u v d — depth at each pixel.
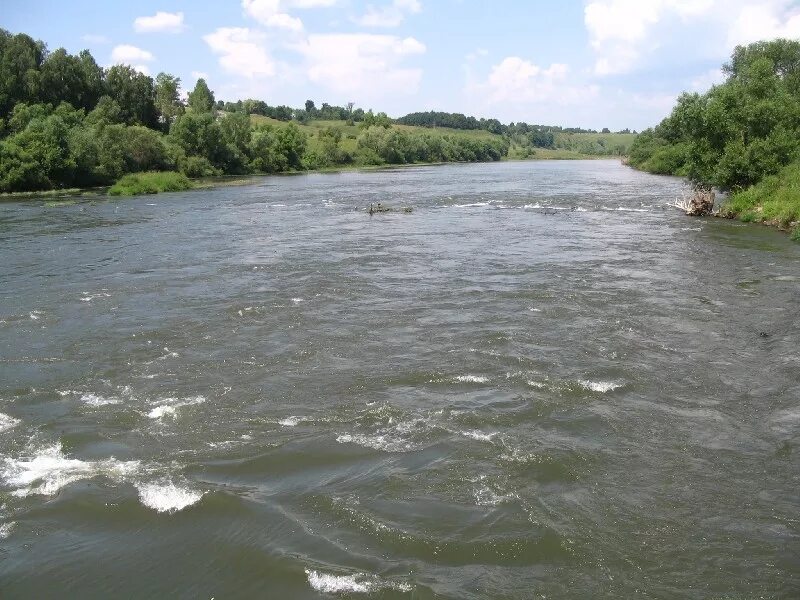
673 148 97.94
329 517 10.23
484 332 19.06
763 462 11.69
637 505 10.41
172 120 133.12
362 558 9.23
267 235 39.41
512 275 26.86
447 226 42.66
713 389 14.86
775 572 8.81
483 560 9.16
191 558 9.37
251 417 13.83
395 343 18.34
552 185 77.94
